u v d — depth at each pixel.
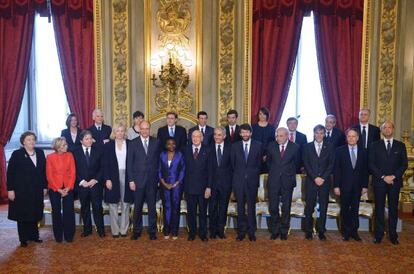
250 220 4.62
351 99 6.33
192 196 4.60
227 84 6.39
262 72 6.33
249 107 6.34
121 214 4.79
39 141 7.07
